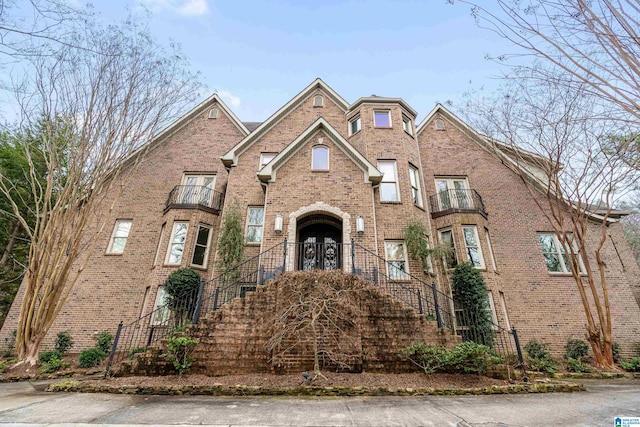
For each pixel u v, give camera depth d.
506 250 12.67
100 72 10.43
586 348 10.20
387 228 11.78
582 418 4.11
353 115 15.17
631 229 21.86
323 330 7.11
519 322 11.40
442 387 5.86
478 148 14.96
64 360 9.39
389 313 7.37
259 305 7.39
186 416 4.12
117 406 4.63
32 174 10.10
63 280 9.10
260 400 5.06
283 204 11.14
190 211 12.74
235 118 16.14
